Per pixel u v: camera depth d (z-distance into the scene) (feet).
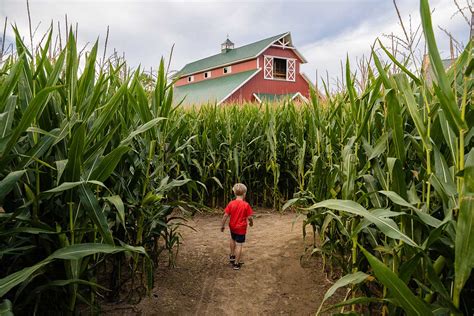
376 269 4.12
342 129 9.41
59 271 6.04
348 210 5.08
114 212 7.96
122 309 8.48
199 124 21.91
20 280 4.26
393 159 5.48
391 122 5.69
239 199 11.87
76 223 6.20
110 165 5.68
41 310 6.34
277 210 20.42
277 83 90.07
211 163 19.52
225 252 12.84
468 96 5.71
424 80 5.73
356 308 8.42
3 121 4.89
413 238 5.60
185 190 20.35
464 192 3.99
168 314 8.52
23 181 5.75
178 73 9.89
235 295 9.64
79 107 5.94
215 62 110.22
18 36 5.83
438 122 5.73
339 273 10.55
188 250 13.00
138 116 9.05
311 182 11.80
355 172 7.88
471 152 4.34
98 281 9.43
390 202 6.61
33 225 5.26
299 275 10.64
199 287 10.03
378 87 6.83
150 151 8.59
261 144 21.53
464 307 5.25
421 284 5.20
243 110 25.53
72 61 6.11
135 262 8.67
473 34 5.26
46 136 5.30
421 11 4.23
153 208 9.45
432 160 5.66
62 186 4.95
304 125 19.61
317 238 13.62
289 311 8.79
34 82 5.76
